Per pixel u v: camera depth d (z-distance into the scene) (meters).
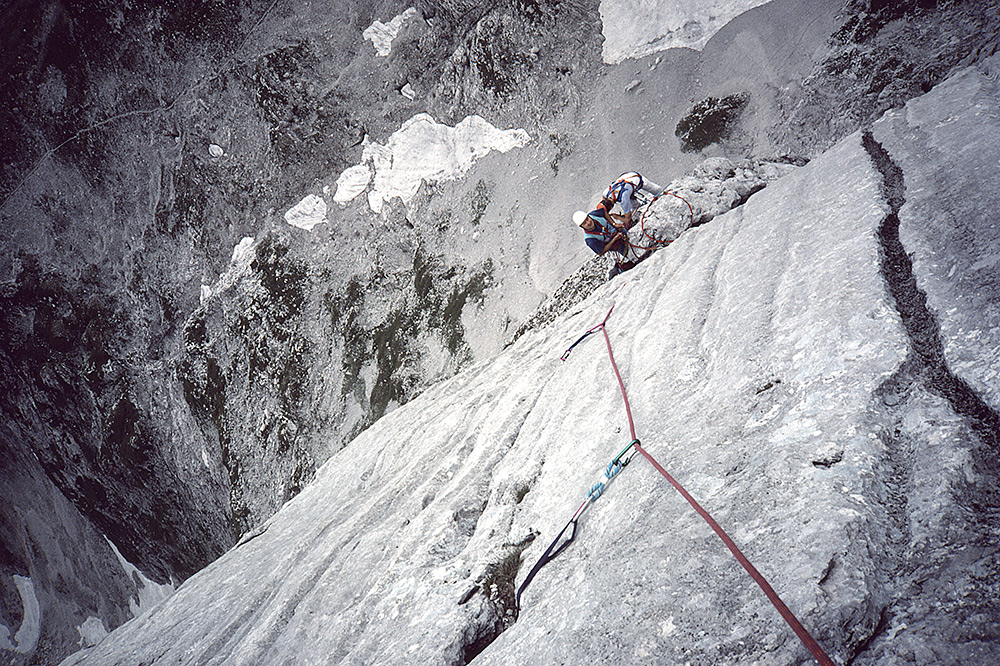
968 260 2.31
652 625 1.75
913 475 1.74
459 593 2.76
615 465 2.73
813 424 2.09
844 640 1.42
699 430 2.51
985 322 2.01
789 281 3.07
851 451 1.87
